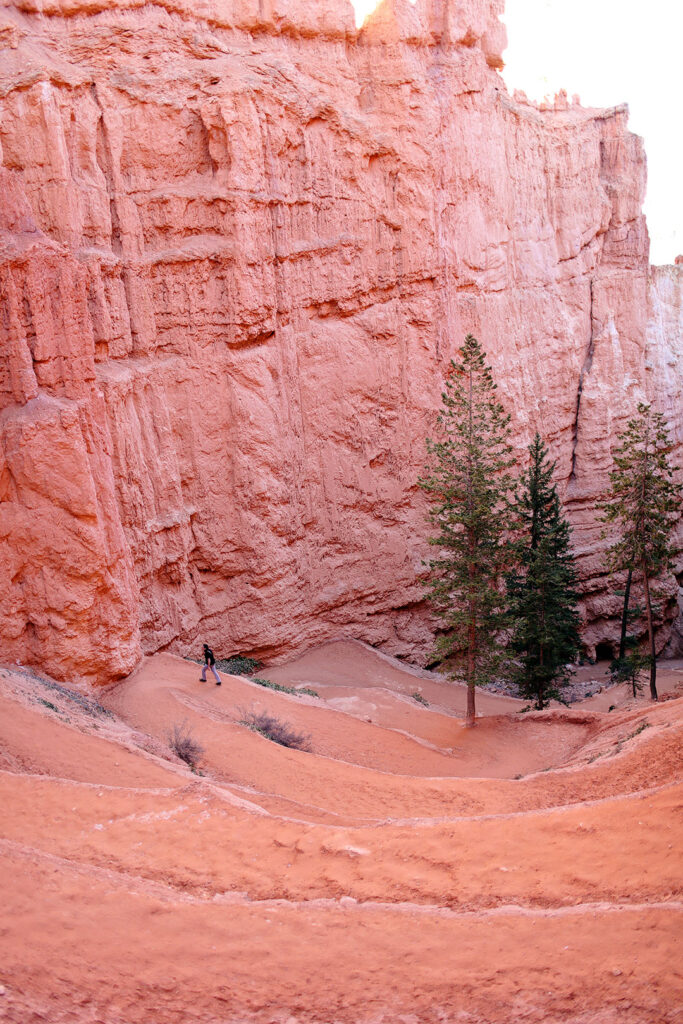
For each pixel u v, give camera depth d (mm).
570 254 48156
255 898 11492
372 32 36469
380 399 37125
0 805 13867
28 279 23047
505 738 27203
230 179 30953
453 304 39750
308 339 35031
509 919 10219
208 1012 8742
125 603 25109
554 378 47344
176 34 31344
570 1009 8438
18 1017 8109
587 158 49000
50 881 10984
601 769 18438
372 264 36250
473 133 40438
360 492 36938
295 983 9250
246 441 32531
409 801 18859
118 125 29656
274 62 33406
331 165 34844
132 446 28828
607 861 11367
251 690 26906
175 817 13656
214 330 31719
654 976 8664
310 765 20953
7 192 23391
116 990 8945
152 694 24266
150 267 30297
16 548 23000
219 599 32875
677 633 51844
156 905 10742
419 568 38531
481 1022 8461
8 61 27688
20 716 18422
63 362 23922
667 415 53781
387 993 9031
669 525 33219
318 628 36219
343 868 12094
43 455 23016
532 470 37250
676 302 56156
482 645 29969
